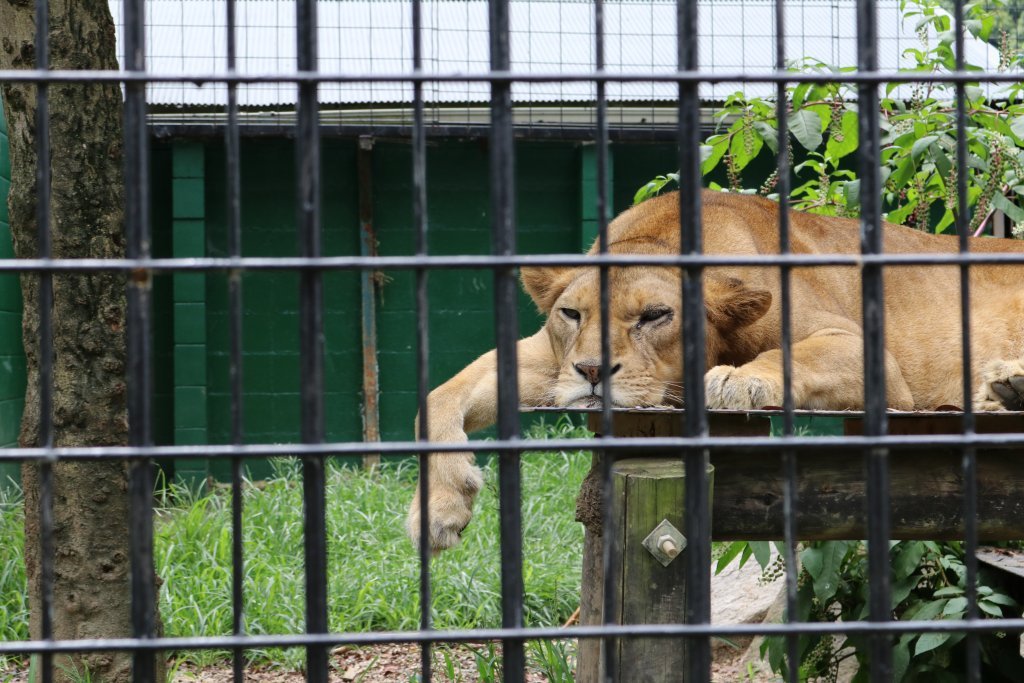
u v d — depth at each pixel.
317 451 2.99
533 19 16.80
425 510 3.10
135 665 2.97
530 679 8.57
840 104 8.50
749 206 7.50
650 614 4.65
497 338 3.07
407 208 16.98
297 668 9.03
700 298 3.08
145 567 2.97
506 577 3.10
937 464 5.32
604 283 3.07
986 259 3.12
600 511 4.95
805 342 6.54
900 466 5.32
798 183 16.48
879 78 3.08
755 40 16.33
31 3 7.23
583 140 16.12
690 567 3.12
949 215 8.91
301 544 11.67
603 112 3.04
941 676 7.00
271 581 9.95
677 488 4.65
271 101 15.59
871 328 3.10
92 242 7.16
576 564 11.27
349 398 17.02
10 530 11.05
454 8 17.55
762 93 14.01
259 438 16.78
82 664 7.43
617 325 6.31
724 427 5.55
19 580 10.02
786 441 3.07
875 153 3.09
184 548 10.95
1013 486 5.33
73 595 7.39
